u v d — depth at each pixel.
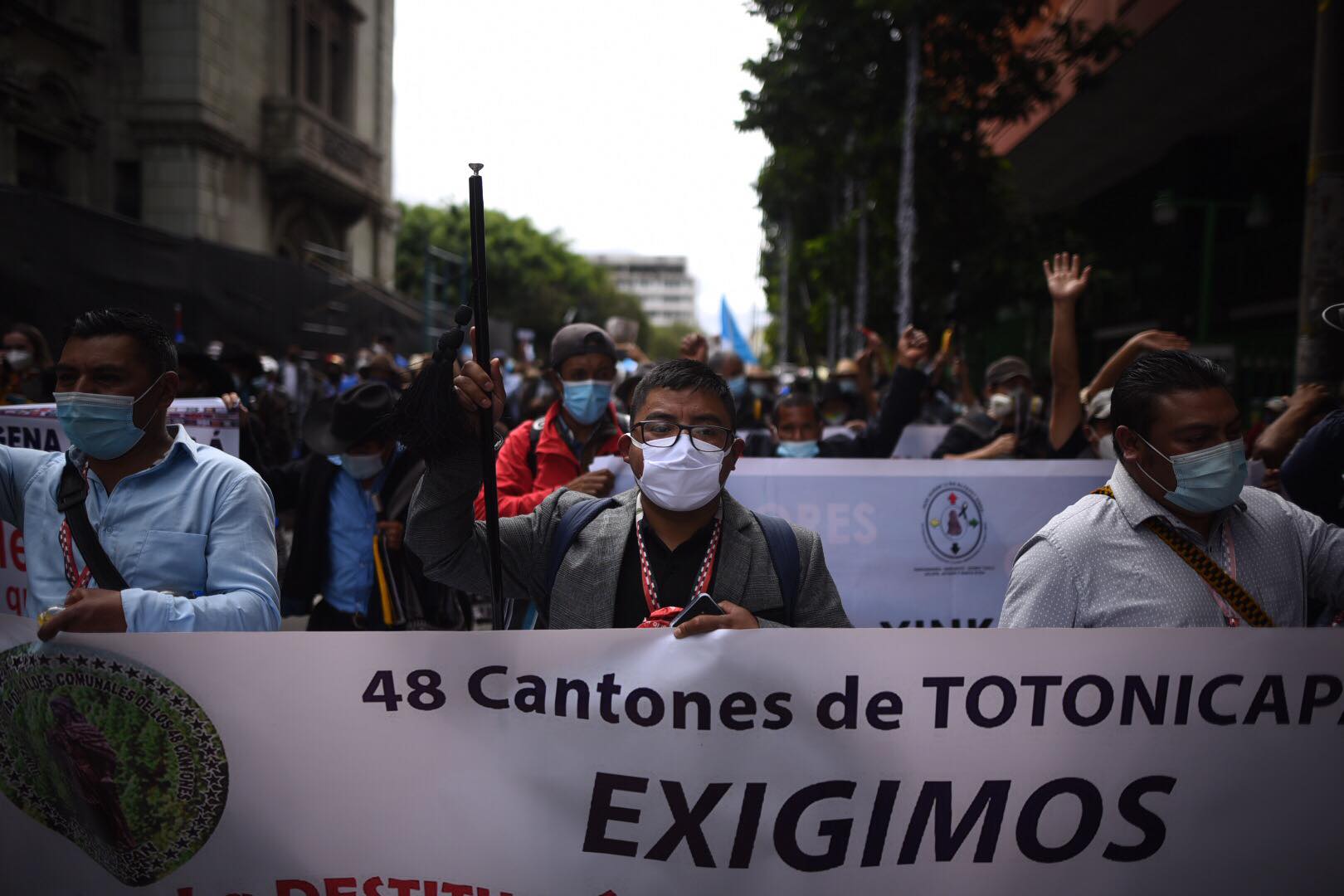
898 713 1.71
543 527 2.15
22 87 17.81
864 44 12.68
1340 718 1.75
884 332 19.58
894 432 4.46
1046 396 14.60
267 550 2.09
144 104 20.84
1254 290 17.02
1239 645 1.74
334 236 28.20
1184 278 18.22
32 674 1.70
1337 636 1.75
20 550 2.93
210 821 1.68
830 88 12.98
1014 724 1.72
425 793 1.69
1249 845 1.74
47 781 1.70
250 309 13.97
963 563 3.83
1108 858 1.73
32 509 2.11
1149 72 14.08
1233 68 13.58
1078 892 1.73
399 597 3.53
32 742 1.70
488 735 1.70
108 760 1.68
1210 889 1.74
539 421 3.76
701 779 1.70
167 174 21.02
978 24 12.30
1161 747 1.74
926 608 3.82
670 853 1.71
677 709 1.70
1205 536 2.05
